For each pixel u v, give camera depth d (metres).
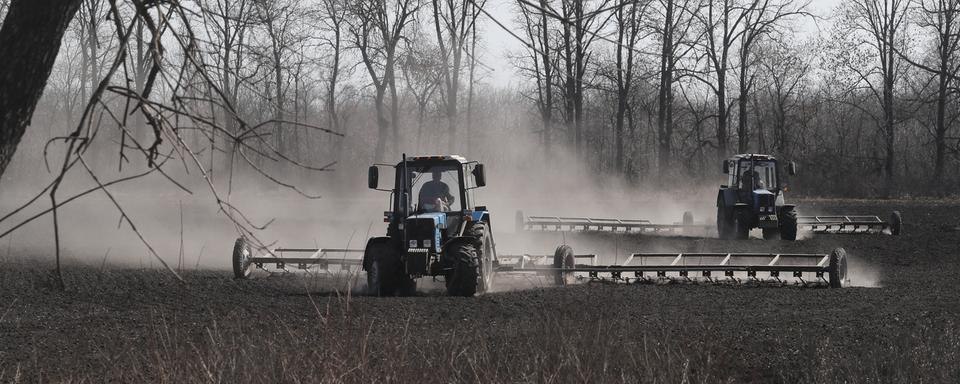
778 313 29.61
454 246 33.56
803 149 133.00
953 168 130.75
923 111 135.00
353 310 27.78
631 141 143.12
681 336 23.94
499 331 24.22
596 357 18.56
